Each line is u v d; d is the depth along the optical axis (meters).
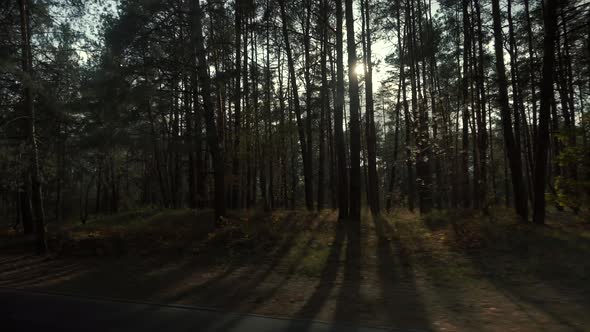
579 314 6.55
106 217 26.47
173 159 31.89
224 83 16.39
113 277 11.41
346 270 10.55
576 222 15.52
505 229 13.26
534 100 21.88
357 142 16.45
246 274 10.87
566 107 22.34
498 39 16.27
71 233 18.97
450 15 22.83
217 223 16.73
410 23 22.75
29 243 18.41
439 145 17.14
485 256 10.84
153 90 15.27
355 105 16.31
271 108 24.83
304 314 7.23
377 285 9.10
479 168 19.72
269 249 13.41
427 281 9.21
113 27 15.01
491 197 17.45
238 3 17.38
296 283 9.67
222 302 8.31
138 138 16.66
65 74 16.25
